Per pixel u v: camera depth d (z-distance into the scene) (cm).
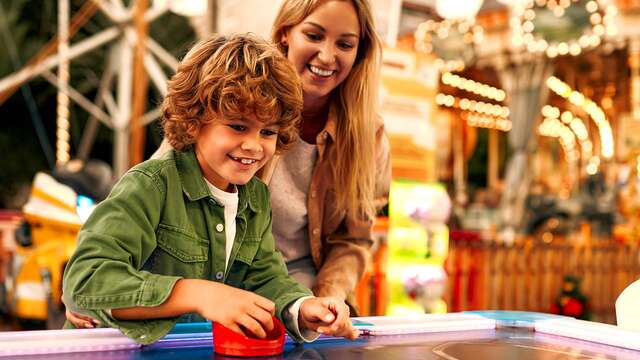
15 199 750
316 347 90
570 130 1227
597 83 1023
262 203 117
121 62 570
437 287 350
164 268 103
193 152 106
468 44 761
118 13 568
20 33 723
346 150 154
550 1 732
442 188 355
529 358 86
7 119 740
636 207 752
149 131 683
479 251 477
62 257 341
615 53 854
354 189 155
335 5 139
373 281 364
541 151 1225
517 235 755
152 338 84
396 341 96
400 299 344
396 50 388
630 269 575
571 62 910
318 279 153
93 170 348
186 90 98
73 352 81
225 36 104
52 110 752
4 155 741
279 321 89
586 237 630
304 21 141
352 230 161
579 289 502
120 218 93
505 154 1169
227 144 94
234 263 112
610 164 1091
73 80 731
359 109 153
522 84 803
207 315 83
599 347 95
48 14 727
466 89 991
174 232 103
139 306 84
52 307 339
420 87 396
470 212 847
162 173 102
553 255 525
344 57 143
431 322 107
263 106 92
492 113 1112
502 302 487
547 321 108
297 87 100
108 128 747
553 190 994
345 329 90
